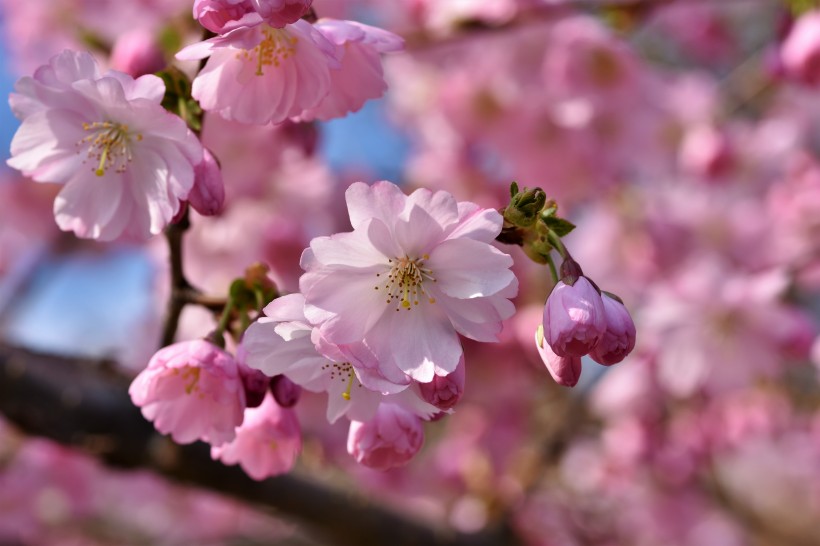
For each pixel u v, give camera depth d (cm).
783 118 543
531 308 394
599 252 484
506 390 408
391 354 142
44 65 152
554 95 411
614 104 415
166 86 162
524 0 359
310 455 353
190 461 285
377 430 151
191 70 178
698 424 487
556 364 143
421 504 439
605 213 484
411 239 143
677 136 488
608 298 145
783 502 718
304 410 350
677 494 507
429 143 493
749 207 496
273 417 163
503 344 388
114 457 276
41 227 478
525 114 425
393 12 407
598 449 535
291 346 144
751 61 496
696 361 399
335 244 142
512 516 434
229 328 172
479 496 441
